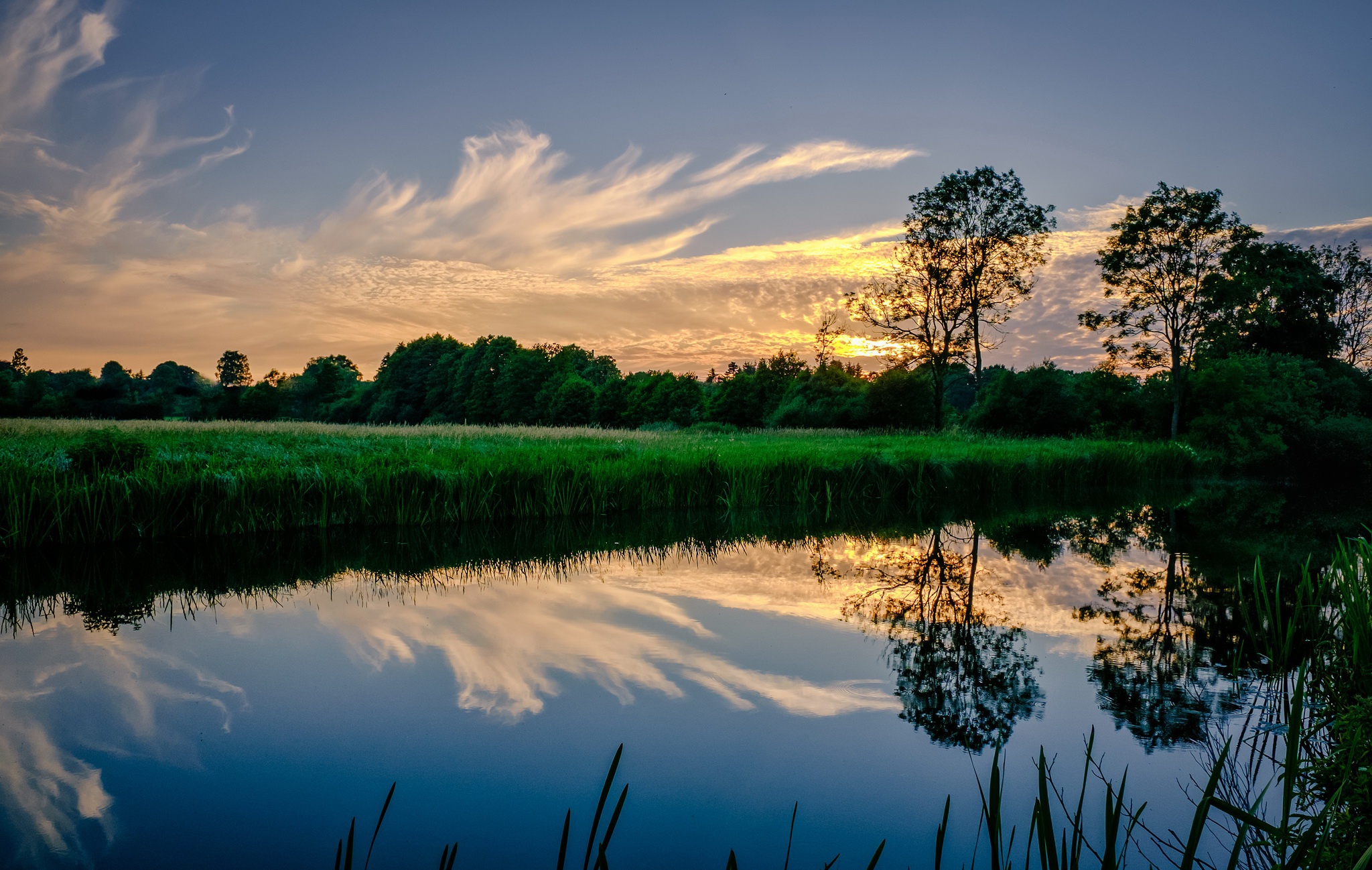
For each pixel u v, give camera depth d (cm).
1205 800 204
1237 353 3064
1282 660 527
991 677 520
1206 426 2691
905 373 3650
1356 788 288
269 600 738
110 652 573
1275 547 1077
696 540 1139
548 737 426
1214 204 2848
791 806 354
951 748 412
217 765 395
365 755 405
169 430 1888
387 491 1173
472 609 702
